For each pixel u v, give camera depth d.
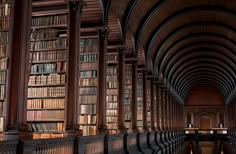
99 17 9.95
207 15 17.97
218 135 37.59
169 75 27.58
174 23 18.25
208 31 21.09
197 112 41.47
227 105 37.72
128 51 14.41
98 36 9.95
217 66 31.08
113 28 12.10
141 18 14.52
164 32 18.66
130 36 14.16
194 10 16.59
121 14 12.15
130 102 14.37
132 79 14.18
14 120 5.54
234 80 28.89
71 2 7.96
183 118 41.56
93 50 10.12
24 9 5.88
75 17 7.94
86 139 7.55
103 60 9.90
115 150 10.01
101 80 9.84
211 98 41.25
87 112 9.78
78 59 7.92
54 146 5.98
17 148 4.97
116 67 12.63
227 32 20.11
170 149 25.06
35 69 8.73
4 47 6.82
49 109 8.45
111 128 12.16
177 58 26.69
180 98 38.69
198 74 36.06
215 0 15.81
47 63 8.76
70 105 7.64
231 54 24.36
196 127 41.00
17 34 5.79
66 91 7.72
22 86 5.72
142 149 13.51
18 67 5.70
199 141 38.56
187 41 23.28
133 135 12.66
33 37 8.96
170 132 26.83
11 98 5.62
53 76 8.61
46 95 8.53
